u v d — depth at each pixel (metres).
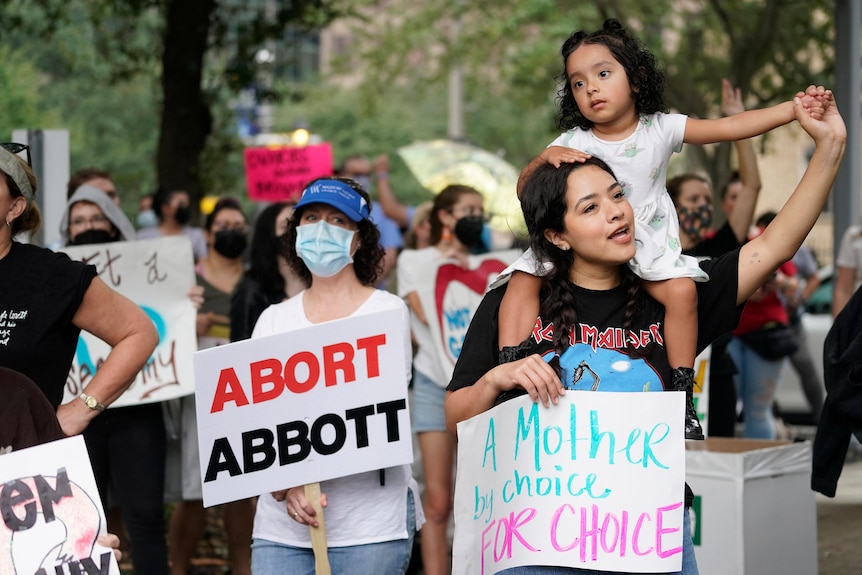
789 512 5.95
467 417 3.96
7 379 3.80
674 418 3.73
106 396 4.66
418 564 7.71
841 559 7.56
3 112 31.62
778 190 34.72
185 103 13.40
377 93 31.05
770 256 3.89
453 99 34.84
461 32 28.86
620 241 3.76
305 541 4.75
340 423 4.68
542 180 3.80
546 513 3.76
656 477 3.72
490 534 3.85
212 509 10.13
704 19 20.80
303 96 18.00
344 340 4.69
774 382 9.88
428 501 6.91
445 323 7.34
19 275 4.54
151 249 7.07
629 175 4.27
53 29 17.64
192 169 13.47
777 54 19.11
